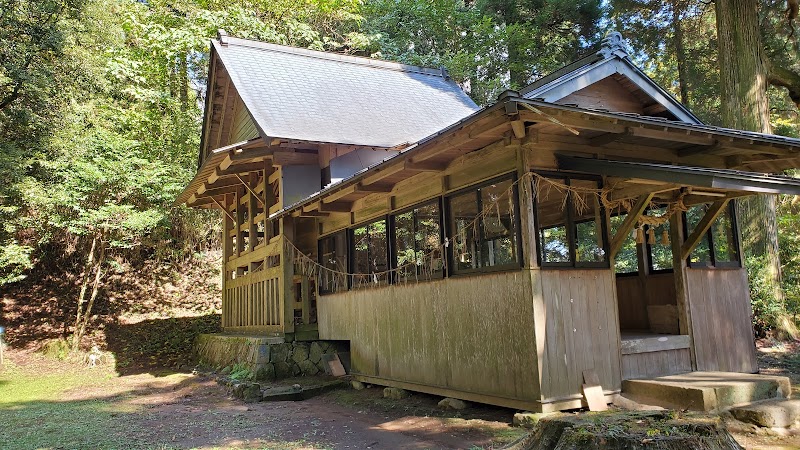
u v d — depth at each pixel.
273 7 19.64
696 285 6.89
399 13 21.03
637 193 5.95
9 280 12.21
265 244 11.38
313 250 10.84
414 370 7.38
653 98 6.96
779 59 14.51
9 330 13.97
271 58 13.16
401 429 5.91
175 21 18.44
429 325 7.10
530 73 20.55
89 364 12.49
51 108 12.54
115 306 15.68
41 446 5.68
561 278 5.72
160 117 17.22
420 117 12.58
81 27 13.09
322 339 10.05
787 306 11.22
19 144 12.21
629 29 17.73
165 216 13.96
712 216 6.52
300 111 11.06
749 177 5.00
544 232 6.03
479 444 5.00
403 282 7.68
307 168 11.02
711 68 17.02
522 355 5.59
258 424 6.53
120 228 12.70
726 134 5.71
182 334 14.68
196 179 11.67
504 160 5.91
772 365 8.51
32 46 11.77
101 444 5.71
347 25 22.00
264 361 9.59
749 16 11.59
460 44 20.56
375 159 11.10
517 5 21.02
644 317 7.99
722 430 2.46
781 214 13.62
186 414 7.38
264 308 11.20
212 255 19.19
